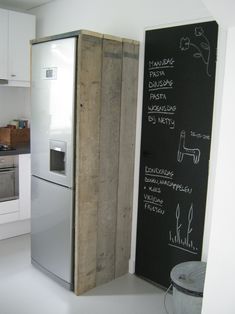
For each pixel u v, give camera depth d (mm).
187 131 2520
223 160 1766
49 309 2479
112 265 2908
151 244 2869
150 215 2850
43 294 2670
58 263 2795
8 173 3551
